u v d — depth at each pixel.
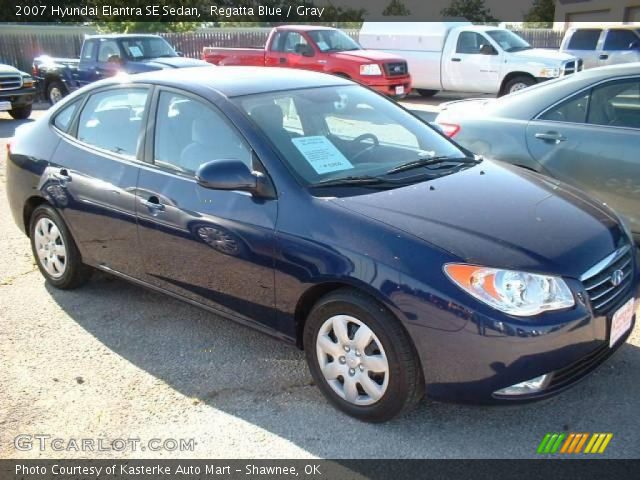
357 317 3.03
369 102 4.30
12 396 3.45
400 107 4.50
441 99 17.44
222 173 3.26
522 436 3.04
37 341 4.05
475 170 3.84
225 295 3.61
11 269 5.27
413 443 3.01
